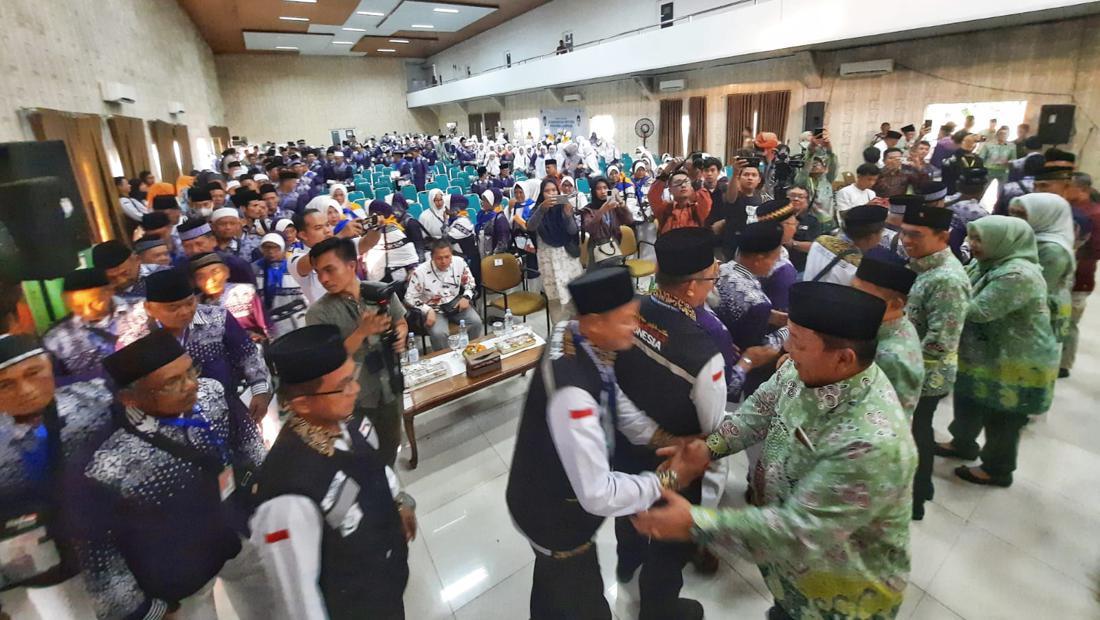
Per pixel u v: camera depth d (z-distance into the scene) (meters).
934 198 2.69
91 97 6.05
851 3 7.61
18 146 1.54
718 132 12.25
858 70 9.21
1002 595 1.98
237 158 11.44
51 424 1.21
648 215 6.17
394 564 1.37
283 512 1.13
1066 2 5.73
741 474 2.68
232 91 24.06
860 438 1.07
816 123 9.95
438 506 2.62
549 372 1.29
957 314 2.02
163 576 1.29
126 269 2.18
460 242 5.32
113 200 5.57
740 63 11.34
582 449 1.24
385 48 24.08
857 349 1.07
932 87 8.42
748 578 2.11
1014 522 2.31
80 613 1.23
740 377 2.13
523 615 2.03
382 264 3.97
